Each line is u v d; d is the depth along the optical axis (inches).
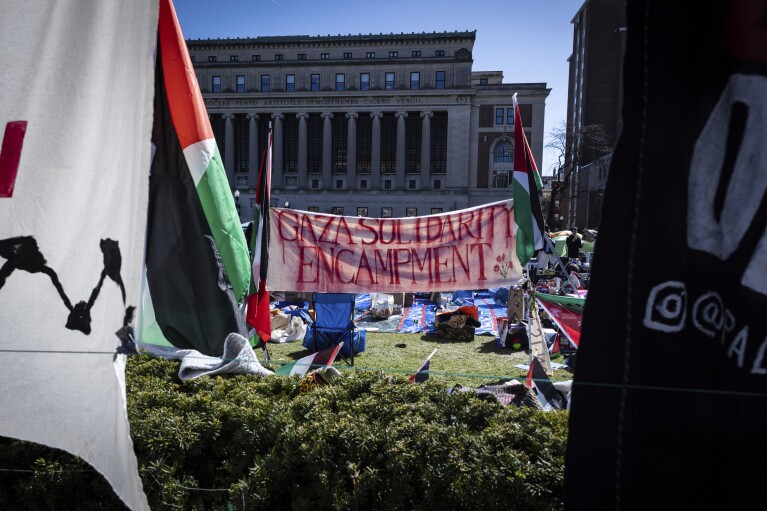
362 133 2196.1
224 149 2194.9
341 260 230.5
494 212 220.8
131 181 69.5
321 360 213.2
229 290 105.3
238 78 2171.5
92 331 69.7
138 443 131.0
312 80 2150.6
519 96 2060.8
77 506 122.5
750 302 49.8
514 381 198.4
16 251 70.6
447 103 2070.6
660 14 50.3
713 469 50.9
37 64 71.2
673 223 50.8
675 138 50.6
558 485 111.0
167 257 102.2
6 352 70.6
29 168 70.9
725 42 49.5
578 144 1621.6
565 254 799.1
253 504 119.3
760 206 49.0
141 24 69.6
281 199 2172.7
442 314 429.7
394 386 164.6
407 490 117.9
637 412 51.4
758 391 49.8
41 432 70.0
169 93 102.7
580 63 2052.2
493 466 115.6
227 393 162.1
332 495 119.7
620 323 51.6
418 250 226.8
